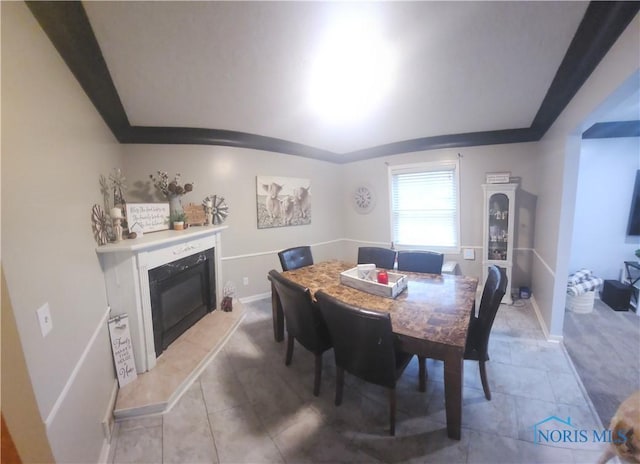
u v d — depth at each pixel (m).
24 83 1.06
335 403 1.75
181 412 1.72
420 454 1.38
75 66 1.56
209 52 1.65
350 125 3.04
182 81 1.99
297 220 4.05
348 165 4.57
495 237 3.48
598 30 1.41
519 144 3.34
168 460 1.40
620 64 1.38
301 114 2.66
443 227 3.87
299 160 4.04
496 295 1.59
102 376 1.60
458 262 3.75
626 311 3.04
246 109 2.51
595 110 1.71
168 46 1.58
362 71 1.89
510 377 1.95
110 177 2.25
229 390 1.92
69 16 1.26
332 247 4.61
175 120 2.69
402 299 1.84
